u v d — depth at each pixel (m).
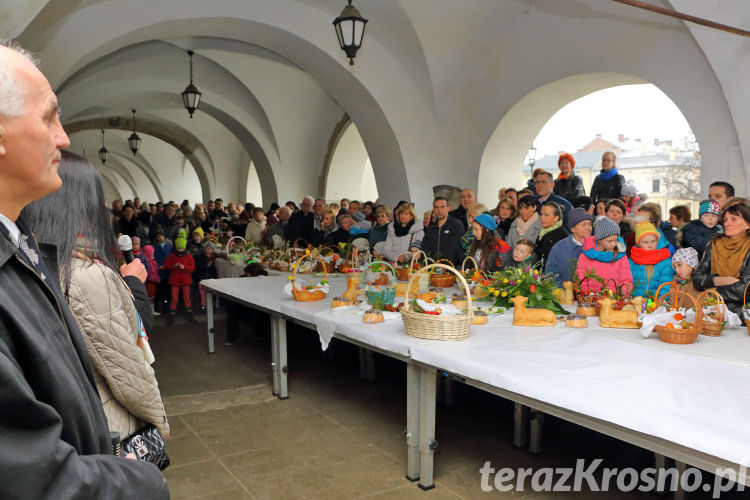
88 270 1.36
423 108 8.57
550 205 4.41
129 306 1.47
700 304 2.81
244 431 3.74
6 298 0.82
